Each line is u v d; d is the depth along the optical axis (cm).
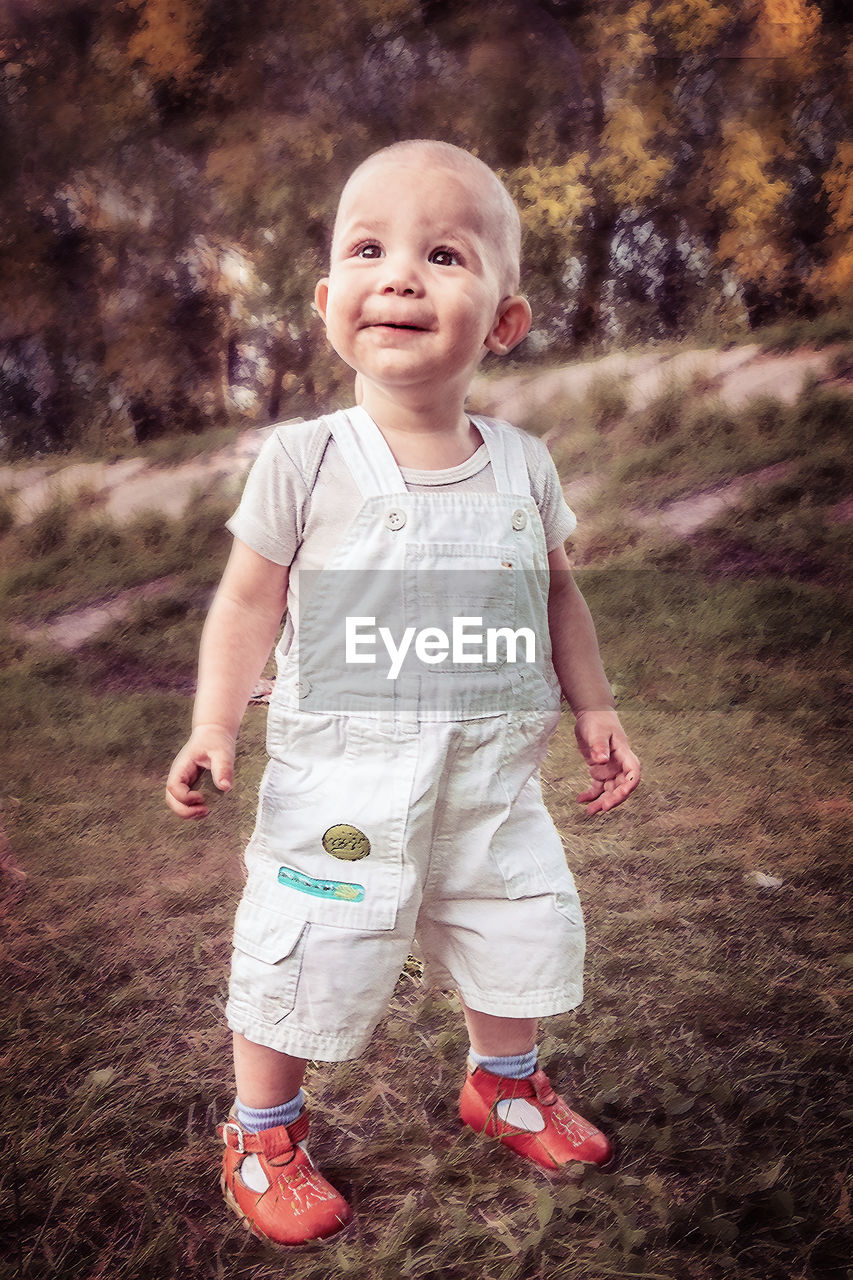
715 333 992
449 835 151
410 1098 184
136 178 1080
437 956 160
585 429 748
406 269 144
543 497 169
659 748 338
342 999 147
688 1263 145
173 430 1069
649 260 1095
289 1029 148
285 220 1069
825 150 1109
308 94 1086
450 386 152
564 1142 166
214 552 664
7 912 251
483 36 1096
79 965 226
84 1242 153
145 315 1073
